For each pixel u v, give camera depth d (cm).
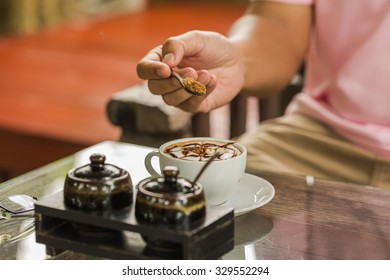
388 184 155
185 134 171
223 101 142
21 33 491
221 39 138
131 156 138
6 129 302
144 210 104
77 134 302
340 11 162
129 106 168
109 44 475
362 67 157
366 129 157
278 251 110
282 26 166
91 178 107
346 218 118
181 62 138
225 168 114
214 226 105
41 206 108
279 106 196
